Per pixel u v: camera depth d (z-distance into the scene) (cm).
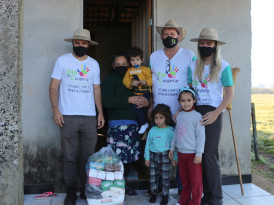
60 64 286
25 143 322
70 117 286
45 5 321
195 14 361
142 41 403
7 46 206
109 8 639
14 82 208
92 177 269
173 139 287
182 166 282
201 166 276
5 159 210
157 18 353
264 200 317
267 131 763
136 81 306
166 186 296
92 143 301
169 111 293
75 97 286
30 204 297
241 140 371
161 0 353
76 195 306
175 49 312
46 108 325
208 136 276
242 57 371
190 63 299
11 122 210
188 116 275
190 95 272
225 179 364
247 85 372
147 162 299
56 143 328
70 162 297
